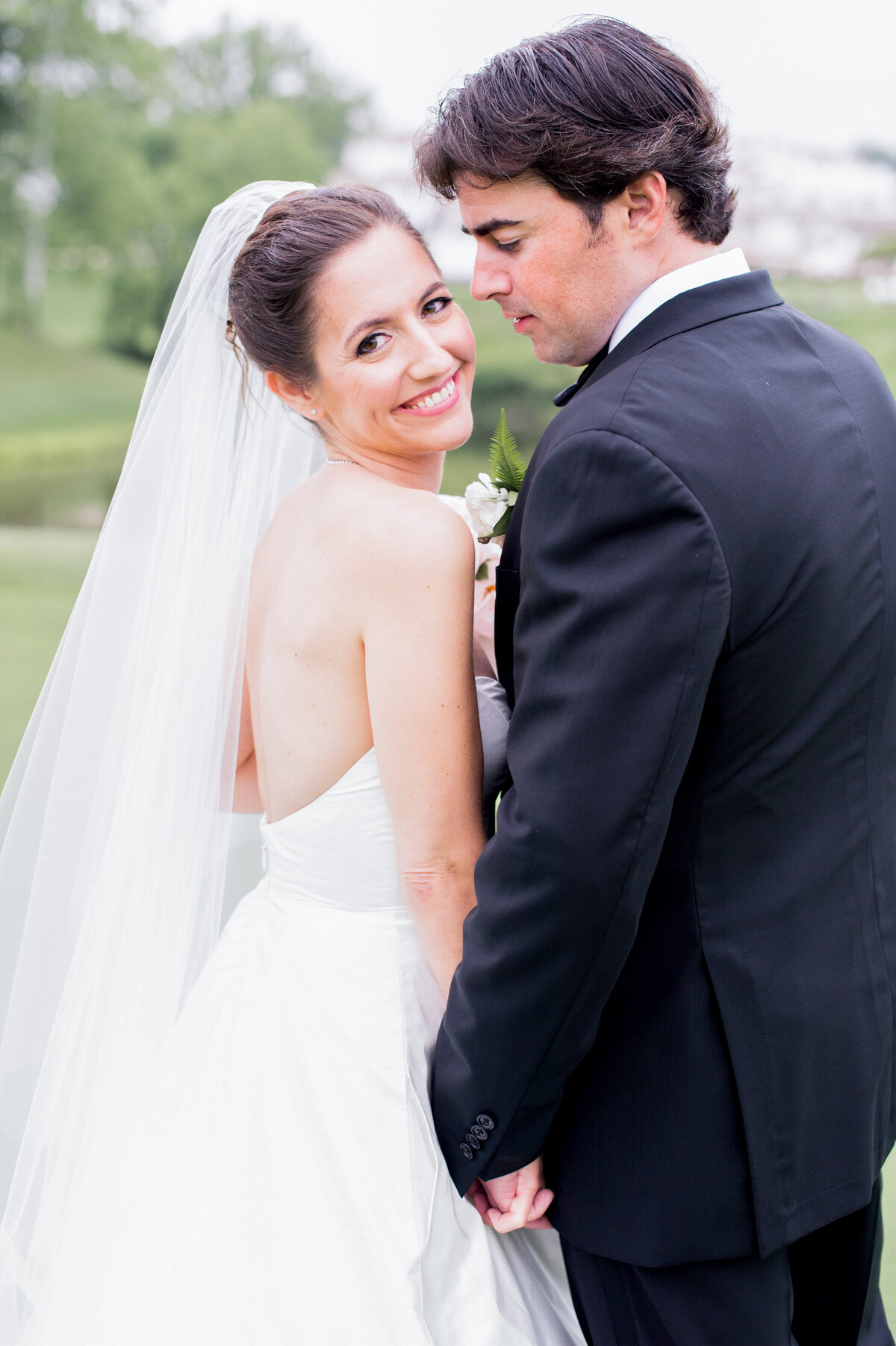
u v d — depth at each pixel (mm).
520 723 1123
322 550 1322
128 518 1505
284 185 1501
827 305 13344
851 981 1247
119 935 1470
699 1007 1189
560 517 1065
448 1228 1285
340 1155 1284
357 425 1347
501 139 1120
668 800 1063
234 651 1521
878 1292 1452
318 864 1387
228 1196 1295
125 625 1511
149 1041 1466
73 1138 1447
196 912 1526
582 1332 1399
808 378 1145
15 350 17312
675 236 1190
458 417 1358
